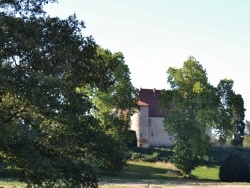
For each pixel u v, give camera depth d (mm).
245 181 51812
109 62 27453
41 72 19016
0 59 20125
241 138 101562
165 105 61156
